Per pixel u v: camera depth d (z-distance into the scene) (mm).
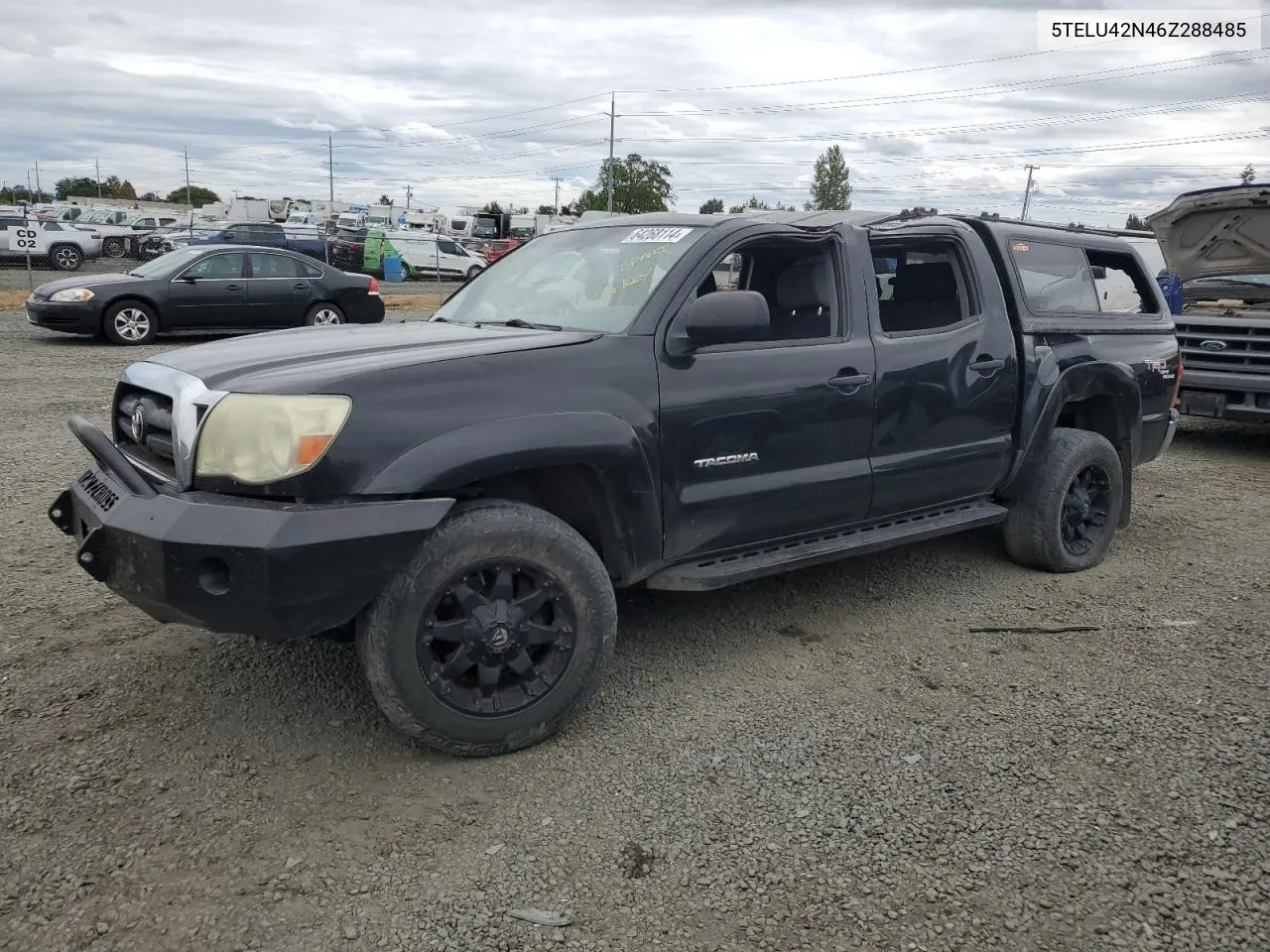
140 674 3750
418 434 2984
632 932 2451
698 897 2586
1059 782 3156
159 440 3236
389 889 2588
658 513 3543
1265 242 8969
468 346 3324
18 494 6129
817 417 3988
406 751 3273
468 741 3166
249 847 2738
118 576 2957
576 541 3270
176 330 14852
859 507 4254
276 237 29922
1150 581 5172
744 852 2775
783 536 4023
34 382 10578
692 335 3445
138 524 2865
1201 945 2438
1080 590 5020
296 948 2363
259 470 2852
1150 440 5754
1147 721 3582
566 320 3861
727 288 4516
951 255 4773
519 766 3217
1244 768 3256
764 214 4199
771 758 3287
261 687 3674
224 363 3227
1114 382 5348
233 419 2891
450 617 3137
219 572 2803
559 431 3201
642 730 3473
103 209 43312
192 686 3664
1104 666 4074
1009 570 5312
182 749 3232
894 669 4020
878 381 4203
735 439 3744
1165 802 3049
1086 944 2436
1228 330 8336
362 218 54438
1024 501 5133
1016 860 2756
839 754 3322
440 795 3027
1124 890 2639
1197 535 6090
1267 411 8180
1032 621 4582
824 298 4223
